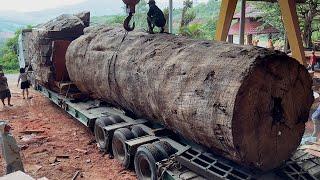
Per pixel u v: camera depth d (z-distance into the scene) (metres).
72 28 12.39
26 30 16.48
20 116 12.62
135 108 8.21
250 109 5.24
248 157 5.45
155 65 6.98
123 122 8.93
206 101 5.48
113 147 8.41
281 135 5.66
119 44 8.91
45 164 8.34
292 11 9.22
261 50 5.53
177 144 7.14
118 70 8.34
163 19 8.83
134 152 7.43
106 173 7.79
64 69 12.03
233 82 5.18
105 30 10.55
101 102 10.67
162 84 6.57
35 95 16.23
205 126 5.58
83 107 10.55
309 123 11.06
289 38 9.39
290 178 5.80
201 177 5.96
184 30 26.09
